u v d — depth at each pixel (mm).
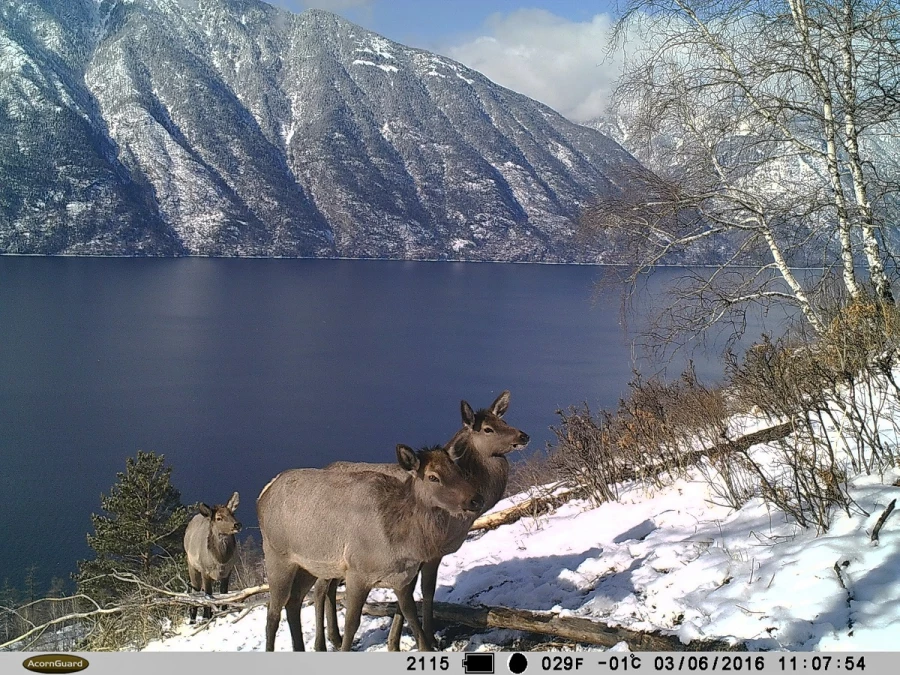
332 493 5578
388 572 5344
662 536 6555
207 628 7812
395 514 5297
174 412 69938
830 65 9977
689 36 10711
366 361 94625
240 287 194750
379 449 57969
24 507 46188
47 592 33344
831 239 10391
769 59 10125
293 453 57281
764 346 8273
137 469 20344
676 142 11445
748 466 6684
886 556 4754
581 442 9172
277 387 81125
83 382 82688
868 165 10195
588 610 5434
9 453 57156
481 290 194000
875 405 7176
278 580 5949
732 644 4422
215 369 90938
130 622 8164
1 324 121188
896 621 4180
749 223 10789
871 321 7949
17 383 81125
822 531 5461
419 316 139375
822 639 4281
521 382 67688
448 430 62719
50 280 195000
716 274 11156
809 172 10742
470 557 7988
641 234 11477
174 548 20359
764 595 4836
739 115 10609
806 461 5762
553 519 8648
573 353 88438
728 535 6035
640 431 8977
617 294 11977
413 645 5879
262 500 6094
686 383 10367
